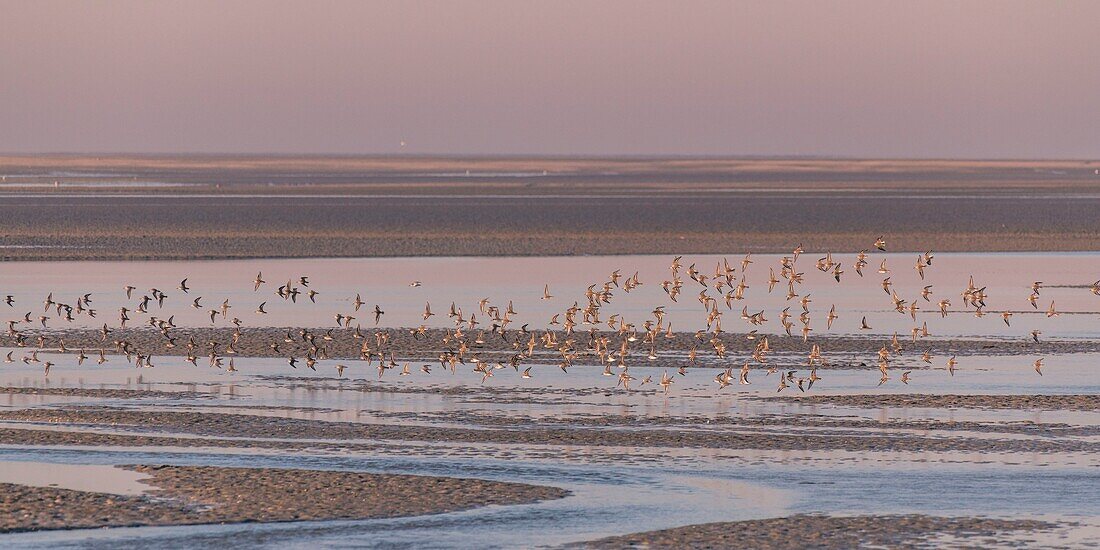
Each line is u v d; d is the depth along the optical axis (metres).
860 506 22.25
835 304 48.75
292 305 47.75
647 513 21.86
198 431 27.53
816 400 30.97
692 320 44.31
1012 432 27.62
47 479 23.61
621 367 35.25
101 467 24.48
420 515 21.69
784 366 35.75
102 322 43.16
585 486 23.47
